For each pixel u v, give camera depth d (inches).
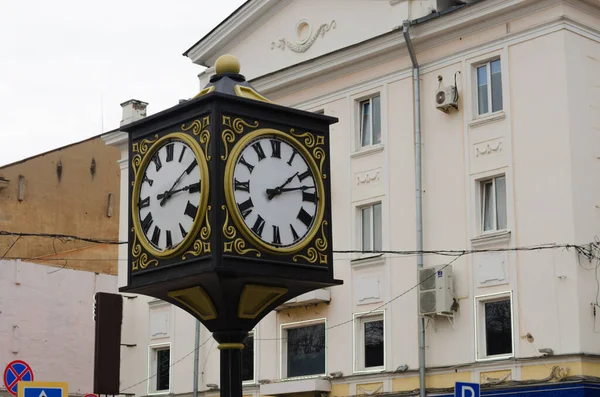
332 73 1195.9
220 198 410.9
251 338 1243.2
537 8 1023.0
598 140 1015.6
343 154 1177.4
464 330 1036.5
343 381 1136.2
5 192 1705.2
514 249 1008.2
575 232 971.3
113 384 1327.5
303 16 1244.5
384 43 1131.3
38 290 1533.0
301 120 439.8
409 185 1108.5
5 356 1482.5
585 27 1026.7
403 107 1125.7
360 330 1137.4
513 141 1027.3
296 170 434.9
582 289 964.6
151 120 442.0
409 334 1085.8
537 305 984.9
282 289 432.1
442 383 1046.4
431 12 1117.1
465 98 1072.8
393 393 1085.8
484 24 1062.4
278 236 423.5
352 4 1194.0
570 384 949.2
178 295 436.1
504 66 1043.9
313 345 1180.5
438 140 1091.3
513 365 992.9
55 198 1756.9
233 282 416.8
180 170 428.5
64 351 1549.0
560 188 985.5
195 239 416.2
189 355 1315.2
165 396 1332.4
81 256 1736.0
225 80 435.5
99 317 1332.4
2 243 1697.8
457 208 1063.0
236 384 428.1
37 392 708.7
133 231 444.1
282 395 1186.6
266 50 1284.4
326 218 439.2
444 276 1044.5
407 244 1100.5
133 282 440.1
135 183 445.1
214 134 415.2
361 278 1139.3
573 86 1003.3
